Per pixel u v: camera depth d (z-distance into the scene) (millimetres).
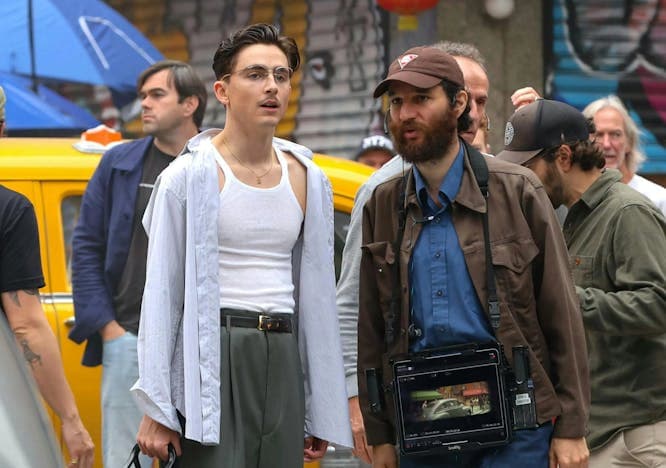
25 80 14289
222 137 7781
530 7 17750
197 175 7574
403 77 7520
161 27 18297
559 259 7602
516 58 17766
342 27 17672
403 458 7832
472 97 8992
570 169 8727
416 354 7605
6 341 5758
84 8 14578
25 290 8289
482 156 7758
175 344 7559
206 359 7426
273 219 7688
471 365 7531
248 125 7656
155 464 10180
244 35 7707
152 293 7488
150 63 14602
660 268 8398
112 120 16844
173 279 7559
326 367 7863
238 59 7676
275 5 17891
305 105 17891
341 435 7848
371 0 17531
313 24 17797
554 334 7613
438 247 7637
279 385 7633
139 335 7496
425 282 7645
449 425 7562
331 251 7957
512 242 7582
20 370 5688
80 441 8711
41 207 11328
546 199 7684
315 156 11461
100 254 10578
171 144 10695
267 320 7594
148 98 10648
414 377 7602
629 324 8289
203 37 18141
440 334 7602
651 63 17750
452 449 7570
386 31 17500
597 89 17781
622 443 8742
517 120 8734
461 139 7777
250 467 7602
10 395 5449
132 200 10484
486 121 9117
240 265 7621
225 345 7512
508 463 7531
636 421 8703
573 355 7582
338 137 17719
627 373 8719
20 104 14094
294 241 7812
